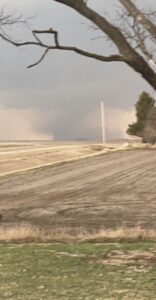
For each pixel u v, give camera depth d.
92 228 24.69
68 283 11.27
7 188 47.69
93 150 89.00
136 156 76.06
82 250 14.84
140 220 27.81
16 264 13.11
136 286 10.98
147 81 10.19
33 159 73.44
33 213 32.06
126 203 35.81
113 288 10.85
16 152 82.88
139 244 15.90
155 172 56.72
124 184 48.00
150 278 11.60
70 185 48.81
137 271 12.27
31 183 51.00
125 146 90.69
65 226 25.66
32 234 18.38
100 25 10.01
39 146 102.25
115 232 18.62
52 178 54.84
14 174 58.59
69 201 38.03
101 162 69.94
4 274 12.12
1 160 71.12
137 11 9.57
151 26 9.54
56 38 10.62
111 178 53.12
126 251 14.64
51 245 15.95
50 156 78.12
